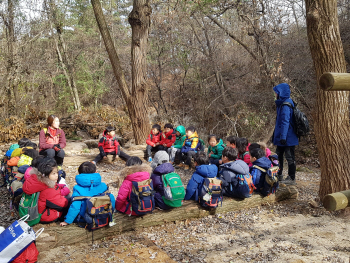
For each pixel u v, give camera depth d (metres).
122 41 18.22
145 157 8.09
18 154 4.91
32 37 14.37
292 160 5.63
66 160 7.41
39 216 3.54
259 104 12.62
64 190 3.95
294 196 5.01
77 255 3.33
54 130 6.46
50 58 15.92
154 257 3.27
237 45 14.45
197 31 14.18
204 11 11.26
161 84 15.35
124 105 17.23
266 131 11.99
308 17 4.40
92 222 3.54
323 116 4.52
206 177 4.29
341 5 11.46
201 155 4.39
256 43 12.02
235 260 3.19
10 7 13.04
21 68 14.00
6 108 13.57
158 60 14.14
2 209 4.65
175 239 3.73
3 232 2.83
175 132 7.84
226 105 13.50
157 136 7.94
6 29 13.63
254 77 13.30
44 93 17.31
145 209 3.84
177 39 13.78
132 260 3.21
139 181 3.84
